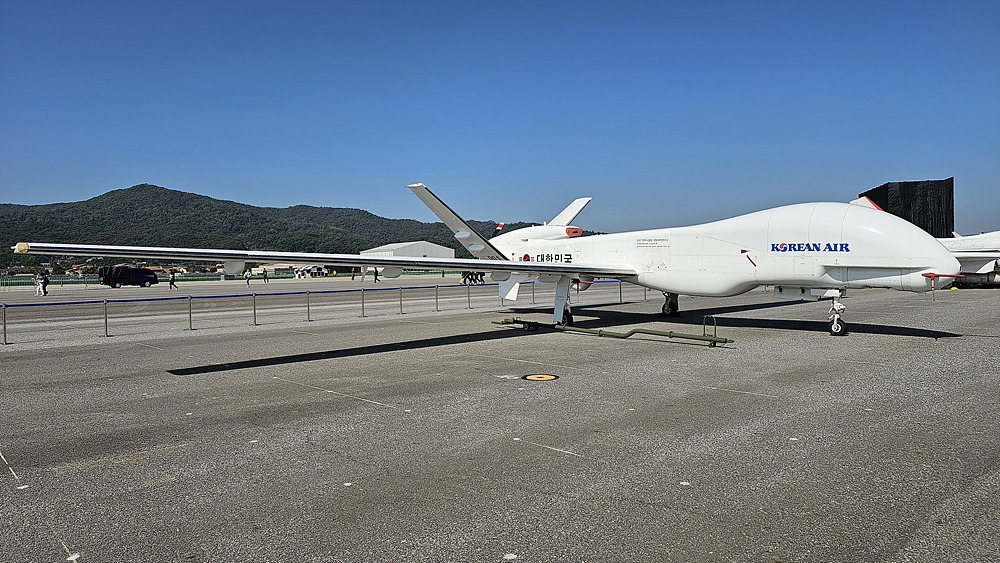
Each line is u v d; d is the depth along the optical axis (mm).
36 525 4320
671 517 4355
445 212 18578
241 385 9172
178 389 8914
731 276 14781
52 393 8680
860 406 7570
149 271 55781
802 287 14148
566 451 5875
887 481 5016
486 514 4434
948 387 8609
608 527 4203
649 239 16391
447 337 14570
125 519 4410
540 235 19734
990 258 12688
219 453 5922
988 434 6340
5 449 6102
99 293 40219
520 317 19328
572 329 15125
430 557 3797
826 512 4418
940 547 3865
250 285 52469
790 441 6129
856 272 12945
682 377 9484
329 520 4359
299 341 14102
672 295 18438
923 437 6238
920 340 13258
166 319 20047
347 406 7801
